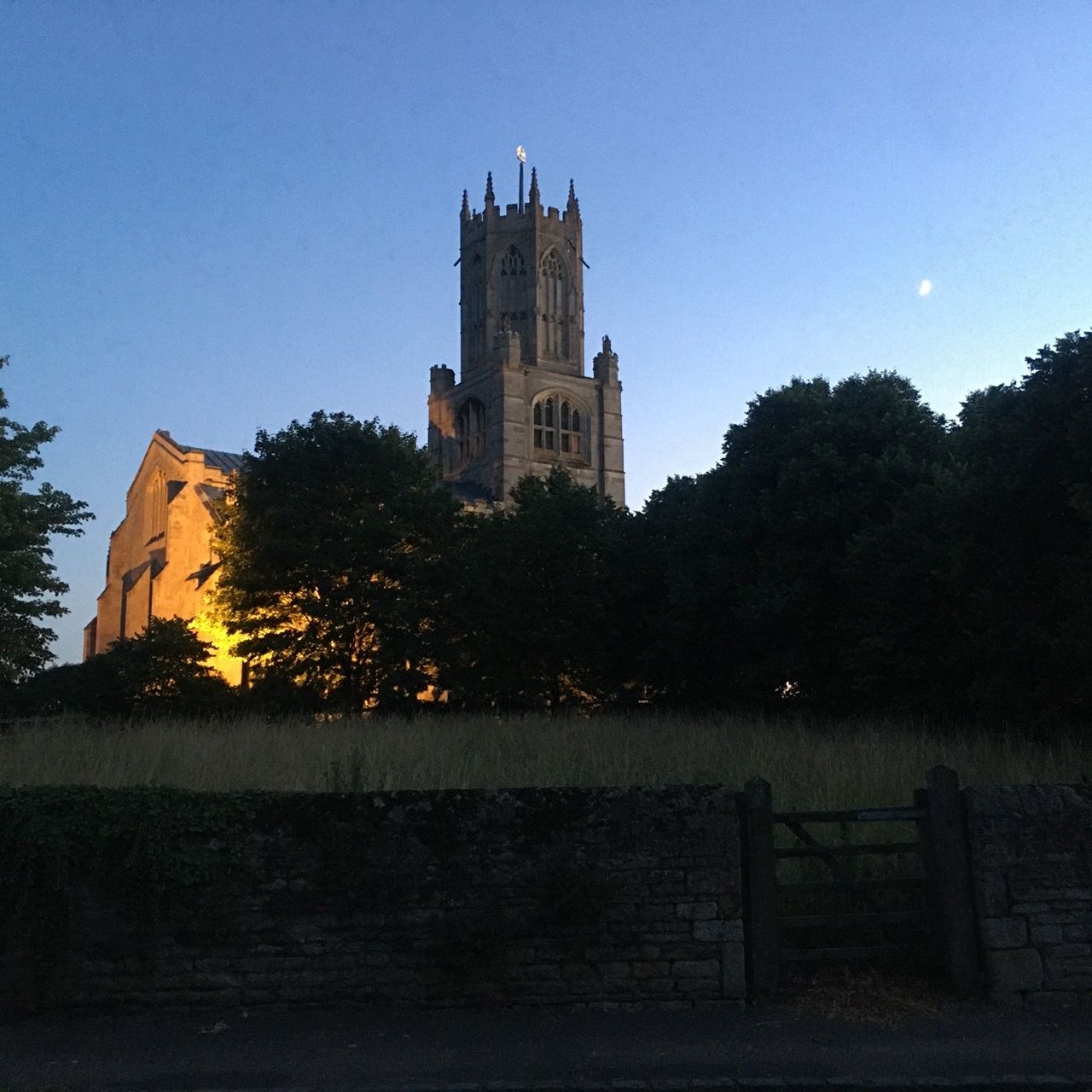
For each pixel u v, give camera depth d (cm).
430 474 4462
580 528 4175
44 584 2980
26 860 949
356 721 2653
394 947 950
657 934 947
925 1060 809
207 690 4203
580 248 11012
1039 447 2172
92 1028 909
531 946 948
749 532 3238
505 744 2011
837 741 1906
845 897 980
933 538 2600
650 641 3706
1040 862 951
